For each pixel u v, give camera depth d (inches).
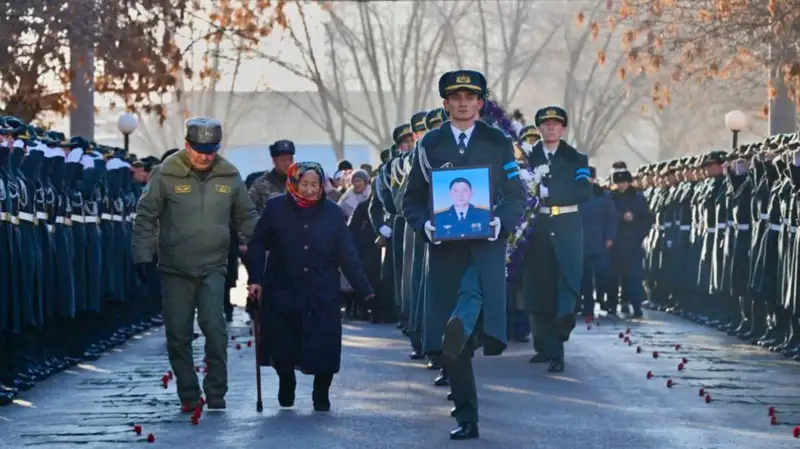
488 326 472.7
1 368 599.2
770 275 744.3
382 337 859.4
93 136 1038.4
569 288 648.4
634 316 1015.6
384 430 501.4
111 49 936.9
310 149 3095.5
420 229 477.7
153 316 943.7
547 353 692.1
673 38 994.7
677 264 999.6
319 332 534.9
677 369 666.8
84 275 708.7
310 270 535.5
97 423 522.9
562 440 480.4
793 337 731.4
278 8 1096.2
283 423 518.0
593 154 2212.1
